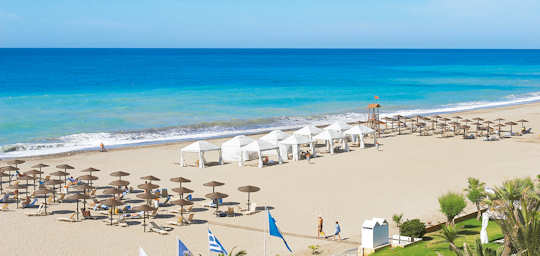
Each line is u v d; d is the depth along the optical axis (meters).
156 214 32.25
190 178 41.97
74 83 121.38
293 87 122.19
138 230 29.16
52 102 87.75
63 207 33.72
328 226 29.81
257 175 43.16
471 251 14.98
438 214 31.38
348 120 77.00
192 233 28.66
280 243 26.83
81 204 34.53
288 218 31.38
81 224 30.12
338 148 55.62
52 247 26.00
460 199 27.52
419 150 54.06
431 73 177.50
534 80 148.25
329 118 78.94
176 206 34.16
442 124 65.69
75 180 39.28
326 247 26.08
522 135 63.06
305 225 30.00
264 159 48.44
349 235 28.08
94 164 47.00
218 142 58.88
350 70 190.62
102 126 67.81
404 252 23.45
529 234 13.31
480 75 168.88
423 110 87.75
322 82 136.62
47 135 61.12
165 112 80.50
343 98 102.81
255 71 177.50
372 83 135.50
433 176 42.06
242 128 69.31
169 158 50.31
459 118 69.00
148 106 86.19
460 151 53.06
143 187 32.84
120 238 27.67
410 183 39.78
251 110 85.00
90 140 59.34
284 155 51.31
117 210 32.25
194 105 88.69
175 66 199.25
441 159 49.06
